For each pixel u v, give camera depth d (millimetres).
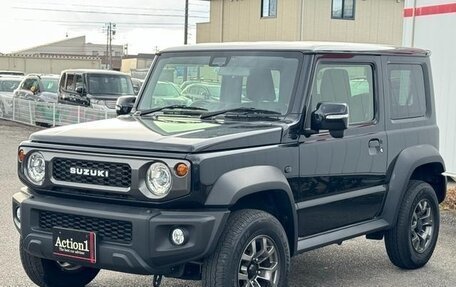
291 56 5730
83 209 4832
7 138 18047
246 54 5938
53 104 19844
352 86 6156
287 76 5664
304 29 32562
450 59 11328
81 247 4832
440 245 7980
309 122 5559
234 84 5887
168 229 4652
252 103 5750
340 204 5953
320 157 5656
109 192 4773
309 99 5590
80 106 19000
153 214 4645
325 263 7137
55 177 5035
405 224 6695
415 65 7004
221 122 5547
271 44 5965
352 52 6125
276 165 5230
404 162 6594
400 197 6574
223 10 36969
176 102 6109
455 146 11266
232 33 36562
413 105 6930
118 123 5574
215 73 6023
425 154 6840
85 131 5141
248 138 5039
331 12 32969
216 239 4711
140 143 4750
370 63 6367
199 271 5102
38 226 5105
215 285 4785
